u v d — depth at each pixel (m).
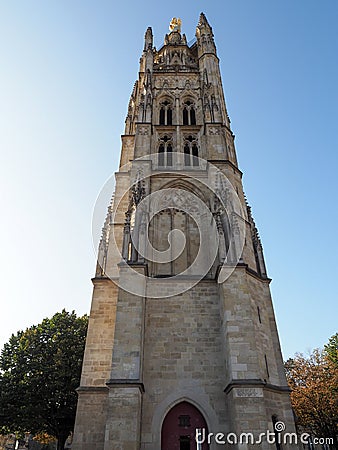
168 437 22.70
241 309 24.89
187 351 25.44
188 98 46.38
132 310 24.55
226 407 23.30
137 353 22.81
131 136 43.28
